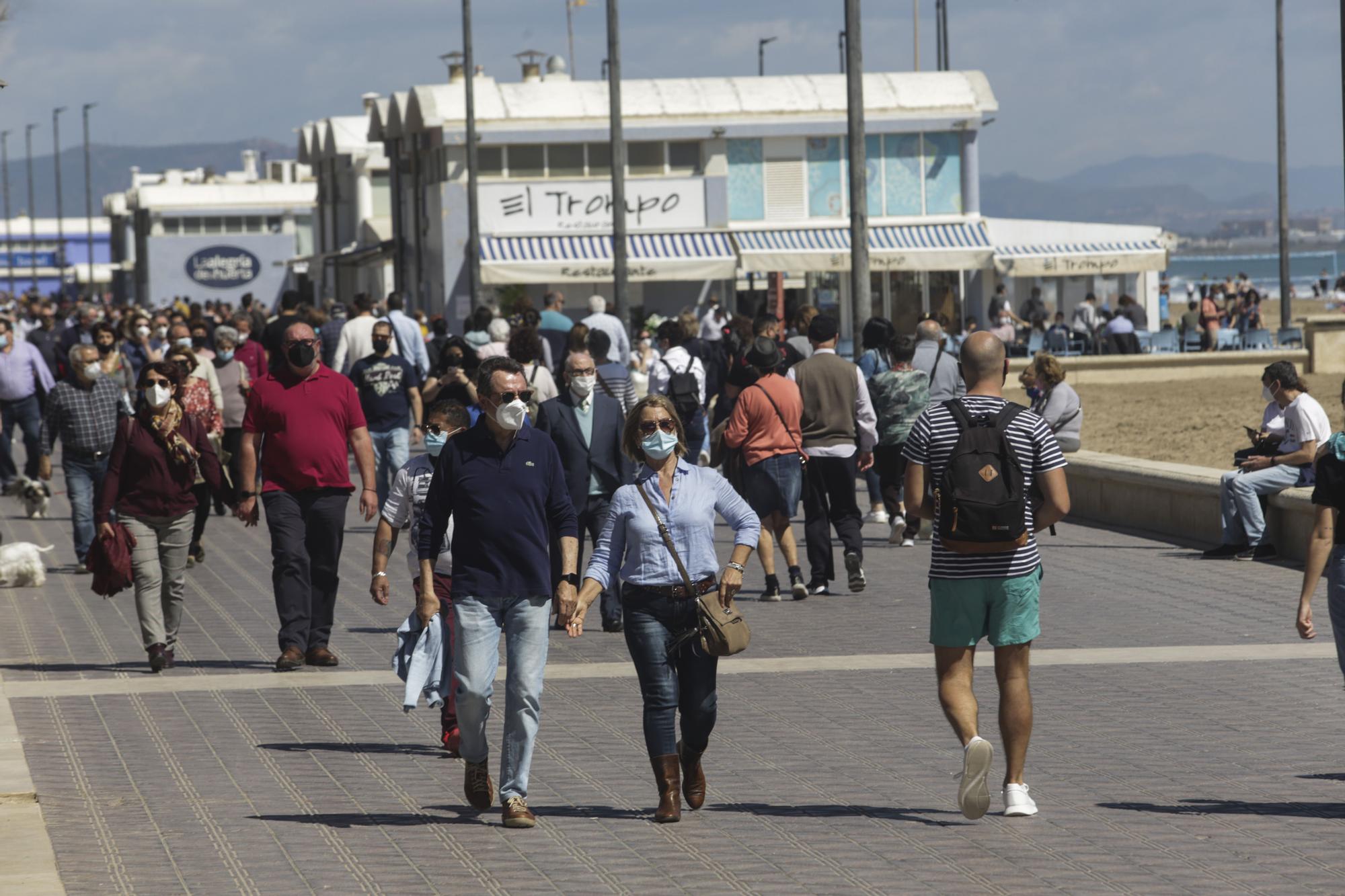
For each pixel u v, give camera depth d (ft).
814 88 590.14
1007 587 84.53
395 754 102.01
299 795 92.43
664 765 86.53
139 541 128.36
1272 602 151.64
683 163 587.68
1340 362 458.09
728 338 257.55
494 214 577.43
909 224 587.68
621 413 144.46
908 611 150.71
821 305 596.70
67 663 131.13
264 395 130.00
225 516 232.32
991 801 90.17
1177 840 81.97
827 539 160.66
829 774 95.66
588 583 88.28
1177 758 98.17
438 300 593.01
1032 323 564.30
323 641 130.31
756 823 85.97
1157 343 508.94
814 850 81.15
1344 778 93.20
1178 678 120.06
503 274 556.10
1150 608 149.38
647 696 87.15
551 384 171.73
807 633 140.26
